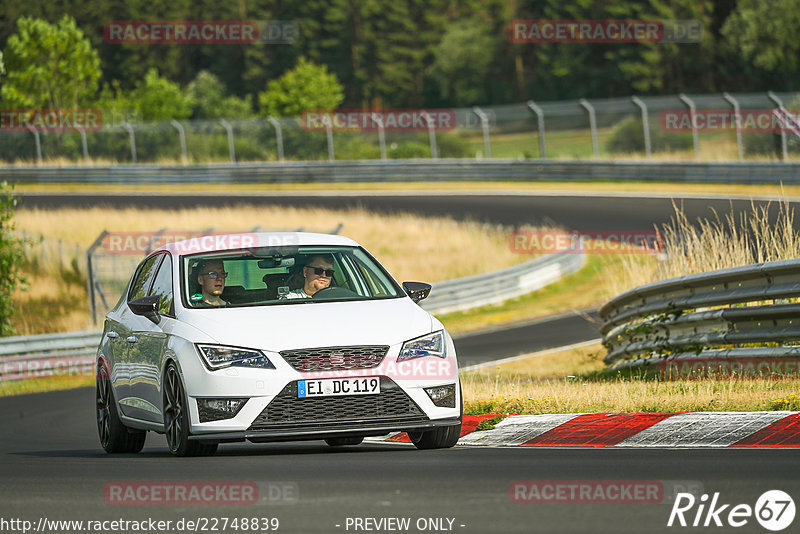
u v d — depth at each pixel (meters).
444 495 21.84
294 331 30.06
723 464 25.62
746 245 54.50
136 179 198.12
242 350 29.78
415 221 143.75
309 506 21.09
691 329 47.53
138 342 34.03
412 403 30.02
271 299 32.88
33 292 123.38
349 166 185.88
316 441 38.84
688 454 27.81
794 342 42.81
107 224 149.25
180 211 156.38
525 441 32.84
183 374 30.17
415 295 34.00
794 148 154.25
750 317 43.56
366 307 31.69
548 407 37.03
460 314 109.50
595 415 34.03
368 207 160.00
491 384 47.44
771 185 141.38
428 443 32.03
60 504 22.62
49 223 150.50
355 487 23.25
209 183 194.50
